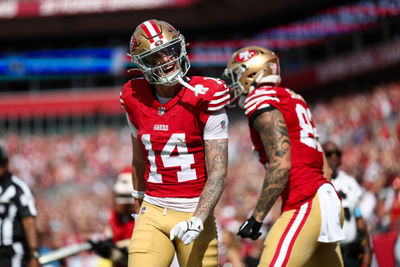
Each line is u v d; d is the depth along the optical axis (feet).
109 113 399.24
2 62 418.92
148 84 37.81
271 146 38.09
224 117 36.78
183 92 36.45
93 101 401.90
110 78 408.05
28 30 422.82
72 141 346.13
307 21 334.03
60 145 344.49
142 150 39.86
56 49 436.35
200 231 33.94
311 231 37.73
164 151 36.83
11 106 410.11
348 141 188.44
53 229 117.39
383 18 270.05
